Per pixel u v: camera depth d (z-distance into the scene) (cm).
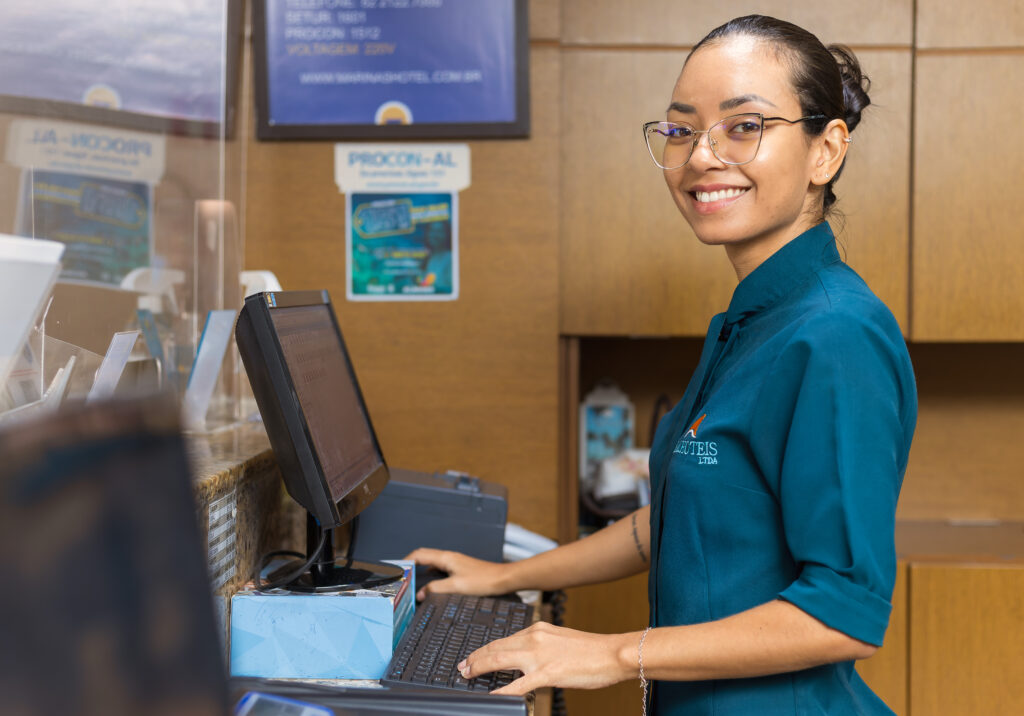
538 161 215
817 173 111
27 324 86
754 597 103
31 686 35
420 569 153
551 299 217
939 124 220
